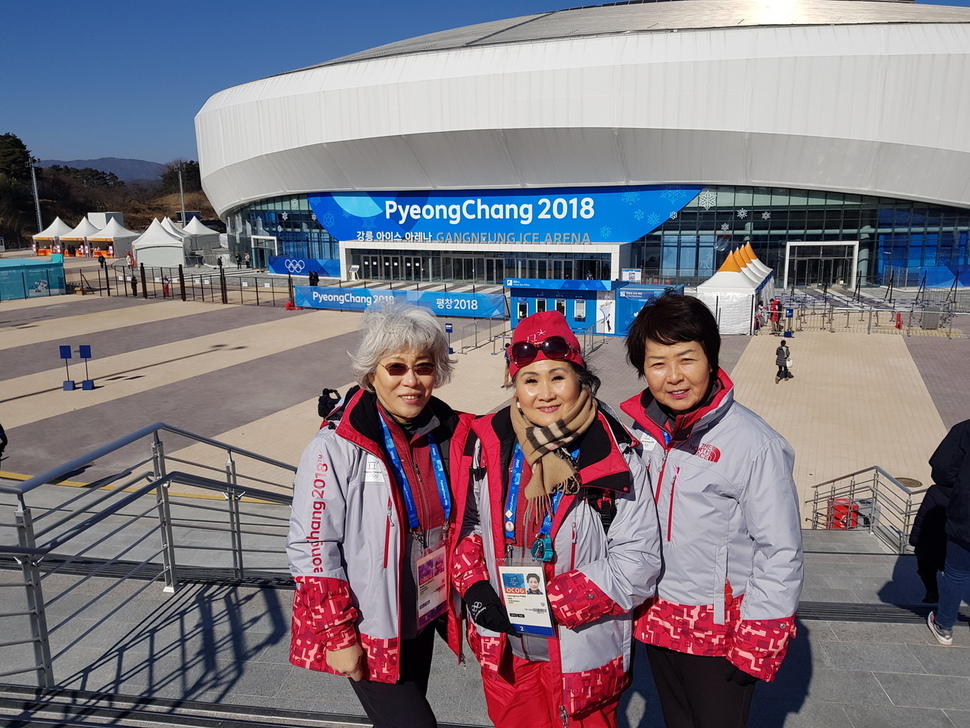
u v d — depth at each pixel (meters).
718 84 36.19
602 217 42.69
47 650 3.63
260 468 14.84
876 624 4.25
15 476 13.28
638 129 37.69
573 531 2.20
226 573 5.52
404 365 2.22
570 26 45.94
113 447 4.14
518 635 2.36
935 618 4.12
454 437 2.45
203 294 42.22
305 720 3.19
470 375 23.67
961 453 3.86
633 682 3.57
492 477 2.29
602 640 2.29
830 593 5.89
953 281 40.09
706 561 2.46
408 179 45.19
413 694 2.43
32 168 89.50
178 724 3.13
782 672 3.68
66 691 3.44
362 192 48.16
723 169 38.94
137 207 122.75
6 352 26.88
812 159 37.25
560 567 2.21
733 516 2.42
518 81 38.53
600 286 31.44
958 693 3.48
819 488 14.16
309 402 20.17
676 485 2.47
